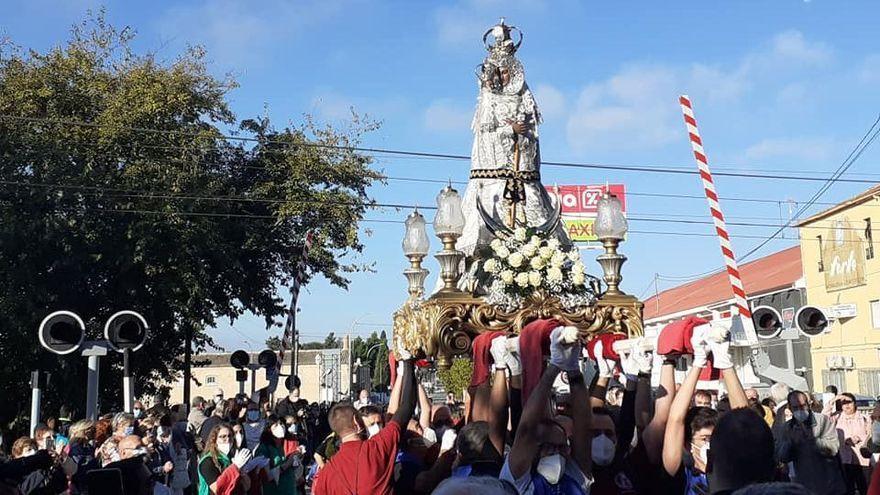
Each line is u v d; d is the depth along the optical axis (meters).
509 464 4.33
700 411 5.35
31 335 21.97
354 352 67.69
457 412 10.52
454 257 7.48
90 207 23.12
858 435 11.81
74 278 23.09
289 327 20.44
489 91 12.48
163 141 24.44
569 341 4.26
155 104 24.12
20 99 23.84
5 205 22.34
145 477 7.15
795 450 9.57
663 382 4.77
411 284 8.01
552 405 5.86
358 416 6.58
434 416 8.69
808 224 33.88
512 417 5.48
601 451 5.05
